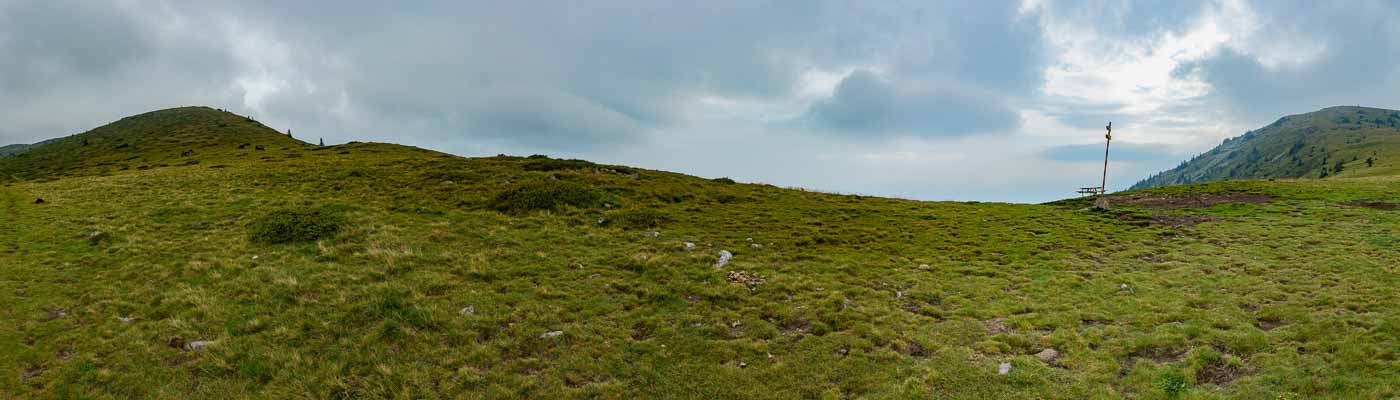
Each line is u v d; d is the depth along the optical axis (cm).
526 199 3684
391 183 4375
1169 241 3003
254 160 7669
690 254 2677
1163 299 1973
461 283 2212
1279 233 3042
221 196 3825
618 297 2125
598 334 1783
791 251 2831
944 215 3969
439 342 1711
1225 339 1562
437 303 1980
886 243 3028
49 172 11025
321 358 1617
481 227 3102
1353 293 1886
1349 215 3594
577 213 3497
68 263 2428
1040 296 2083
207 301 1981
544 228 3116
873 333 1756
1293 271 2241
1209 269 2362
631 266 2494
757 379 1518
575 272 2397
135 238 2780
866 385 1455
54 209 3416
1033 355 1576
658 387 1487
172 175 4844
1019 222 3662
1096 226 3494
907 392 1405
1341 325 1581
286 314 1881
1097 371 1441
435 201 3706
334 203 3594
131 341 1702
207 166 6309
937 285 2269
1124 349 1557
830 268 2539
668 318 1925
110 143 14962
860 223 3588
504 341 1717
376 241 2709
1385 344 1424
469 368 1551
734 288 2203
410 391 1459
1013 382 1416
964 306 2020
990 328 1803
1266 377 1316
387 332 1755
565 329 1802
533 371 1566
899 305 2062
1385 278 2061
